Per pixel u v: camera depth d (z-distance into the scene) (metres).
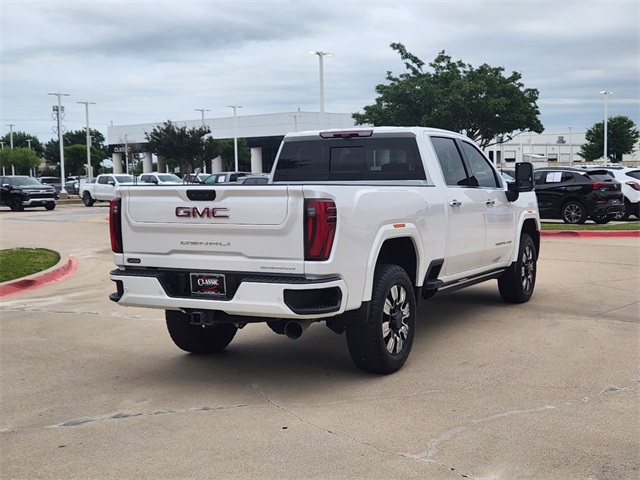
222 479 4.11
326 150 7.54
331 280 5.21
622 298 9.38
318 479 4.07
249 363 6.58
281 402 5.43
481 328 7.76
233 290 5.46
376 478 4.07
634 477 4.04
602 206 19.72
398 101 34.75
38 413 5.32
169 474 4.19
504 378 5.92
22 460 4.45
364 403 5.35
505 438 4.61
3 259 13.04
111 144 96.06
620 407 5.17
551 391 5.56
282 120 76.69
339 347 7.11
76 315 8.92
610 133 76.00
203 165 61.59
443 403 5.32
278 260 5.29
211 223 5.48
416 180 7.02
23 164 89.44
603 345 6.95
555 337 7.30
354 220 5.41
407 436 4.68
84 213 31.48
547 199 20.55
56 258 13.58
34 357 6.95
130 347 7.29
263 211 5.27
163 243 5.75
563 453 4.37
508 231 8.43
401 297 6.13
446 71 35.25
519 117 35.34
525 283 9.14
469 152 7.93
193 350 6.83
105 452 4.54
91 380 6.15
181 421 5.07
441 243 6.73
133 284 5.82
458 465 4.22
